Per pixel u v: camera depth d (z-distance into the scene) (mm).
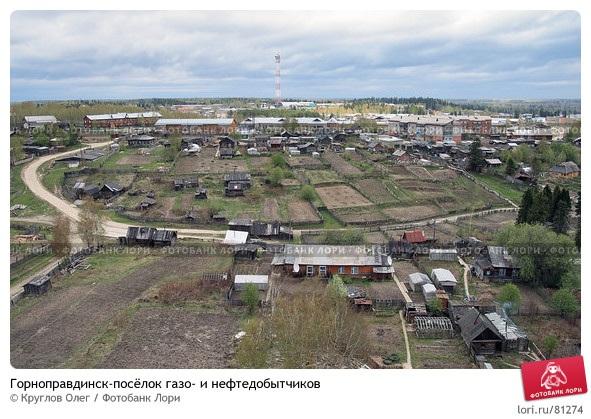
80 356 56375
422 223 112438
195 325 64812
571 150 172250
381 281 81750
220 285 76250
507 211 122688
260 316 67438
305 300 66688
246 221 102812
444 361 58062
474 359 58281
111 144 184750
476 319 63406
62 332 61969
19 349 57656
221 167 155625
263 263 86625
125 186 132000
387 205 125188
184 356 56812
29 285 71750
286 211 118562
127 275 79875
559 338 63625
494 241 96688
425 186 141750
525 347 61000
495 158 167000
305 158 172125
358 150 186500
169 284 75688
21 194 123938
